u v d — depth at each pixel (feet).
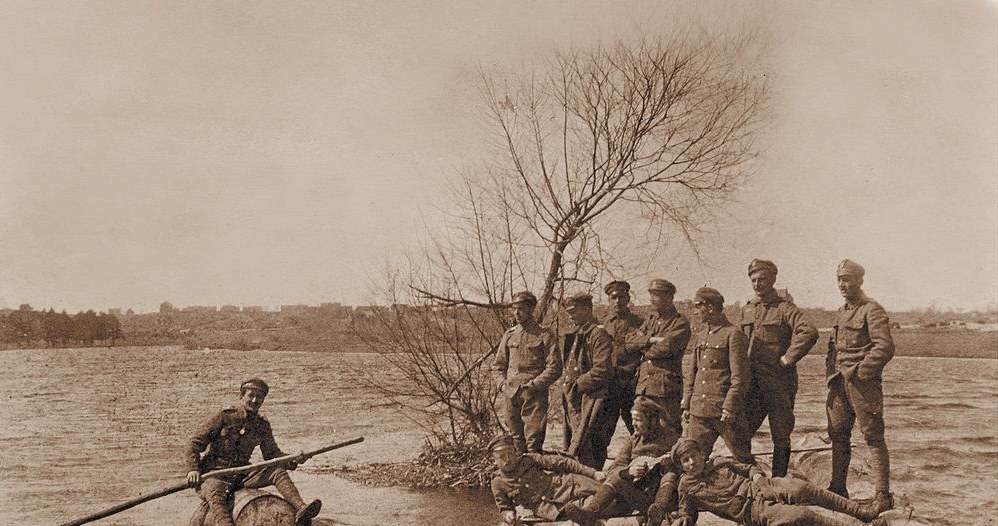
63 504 25.04
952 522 22.30
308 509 18.83
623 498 19.34
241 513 19.08
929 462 29.48
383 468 29.09
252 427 20.68
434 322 30.60
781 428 21.11
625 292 23.36
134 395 36.42
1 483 27.20
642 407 20.63
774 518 17.99
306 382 36.52
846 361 20.08
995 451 31.30
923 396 41.42
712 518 22.24
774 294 21.83
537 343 23.04
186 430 33.01
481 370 30.25
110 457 30.32
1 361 39.65
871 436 19.48
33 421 33.09
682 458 19.06
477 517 23.65
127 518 24.22
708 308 21.35
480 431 29.71
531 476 19.75
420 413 34.71
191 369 38.34
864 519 18.60
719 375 20.71
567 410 23.22
